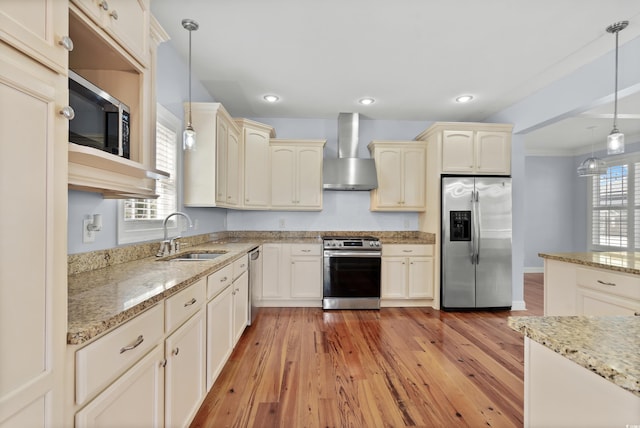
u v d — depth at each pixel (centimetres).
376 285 382
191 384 160
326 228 445
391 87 336
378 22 224
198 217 324
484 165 379
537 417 84
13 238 66
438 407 187
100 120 121
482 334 302
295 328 316
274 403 189
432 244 392
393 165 415
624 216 538
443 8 208
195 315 166
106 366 92
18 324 66
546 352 81
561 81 314
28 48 70
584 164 334
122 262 192
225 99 371
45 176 73
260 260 384
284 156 409
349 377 220
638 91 251
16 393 66
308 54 269
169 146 256
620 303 187
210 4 205
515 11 211
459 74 305
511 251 376
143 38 147
